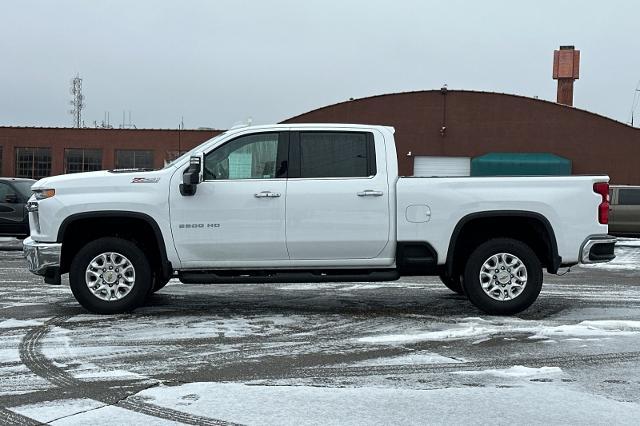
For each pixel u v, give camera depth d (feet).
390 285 35.47
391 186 25.36
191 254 25.26
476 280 25.70
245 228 25.08
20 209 52.85
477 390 16.87
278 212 25.05
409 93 117.39
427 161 117.70
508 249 25.58
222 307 28.25
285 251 25.32
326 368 18.81
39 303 28.73
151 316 26.02
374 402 15.94
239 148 25.46
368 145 25.62
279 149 25.45
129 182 25.21
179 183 25.12
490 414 15.16
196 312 26.99
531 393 16.63
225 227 25.11
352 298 30.96
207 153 25.32
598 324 23.93
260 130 25.52
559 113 114.93
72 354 20.20
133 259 25.59
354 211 25.22
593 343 21.74
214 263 25.41
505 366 19.08
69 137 135.85
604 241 25.48
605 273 42.47
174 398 16.17
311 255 25.44
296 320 25.44
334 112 119.55
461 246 26.73
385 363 19.34
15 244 59.26
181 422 14.61
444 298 31.04
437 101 116.88
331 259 25.54
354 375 18.16
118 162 136.15
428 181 25.41
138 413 15.14
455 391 16.79
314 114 119.85
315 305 28.91
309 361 19.53
